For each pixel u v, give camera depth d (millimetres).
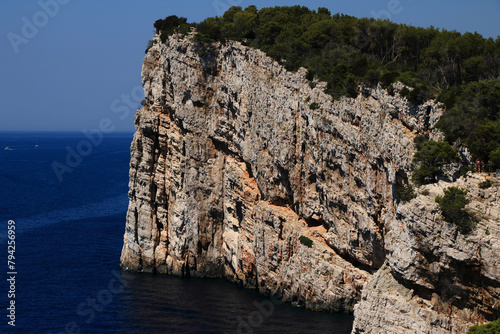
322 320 80562
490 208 52125
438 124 62719
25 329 80125
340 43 93438
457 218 52844
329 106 81375
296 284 88500
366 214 77625
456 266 53719
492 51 74688
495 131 55750
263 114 93312
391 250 59281
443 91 66625
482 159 55781
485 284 52438
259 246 94688
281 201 94125
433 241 54656
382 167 73062
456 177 57406
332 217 84625
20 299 91375
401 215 58281
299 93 87250
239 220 101500
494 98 60656
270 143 92125
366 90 75812
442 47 77000
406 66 81500
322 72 85438
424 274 56594
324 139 82625
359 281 81500
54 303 89500
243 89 97500
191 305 88062
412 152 66188
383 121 72250
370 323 59938
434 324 55375
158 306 87688
